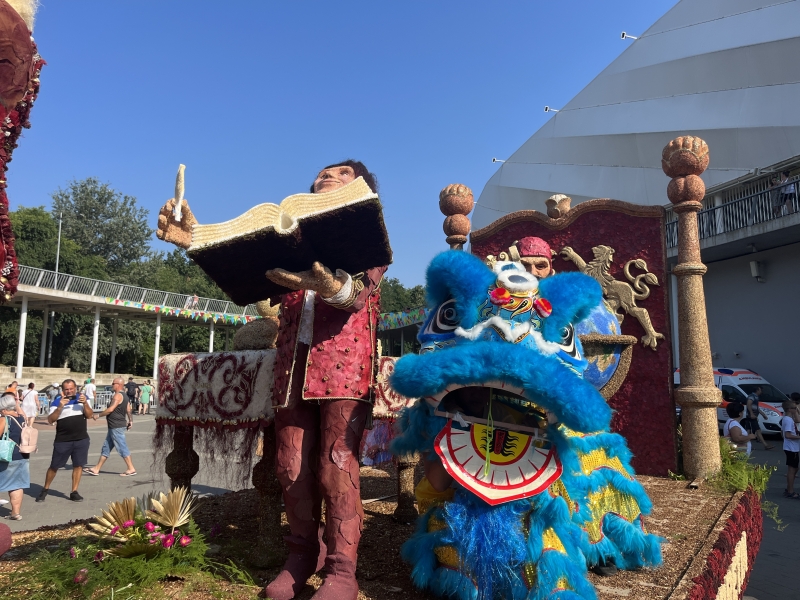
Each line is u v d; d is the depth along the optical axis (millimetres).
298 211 1931
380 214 1878
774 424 14508
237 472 3039
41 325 31391
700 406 5301
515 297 2307
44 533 3203
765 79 18969
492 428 2146
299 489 2234
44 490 6871
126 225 46094
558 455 2109
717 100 20453
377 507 4043
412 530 3355
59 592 2068
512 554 1985
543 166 29344
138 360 37656
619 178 24828
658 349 5801
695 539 2988
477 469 2094
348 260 2070
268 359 2615
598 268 6082
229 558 2627
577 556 2096
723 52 20531
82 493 7305
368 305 2363
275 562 2529
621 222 6102
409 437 2338
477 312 2346
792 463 8562
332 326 2260
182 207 2527
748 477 5051
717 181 19141
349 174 2564
